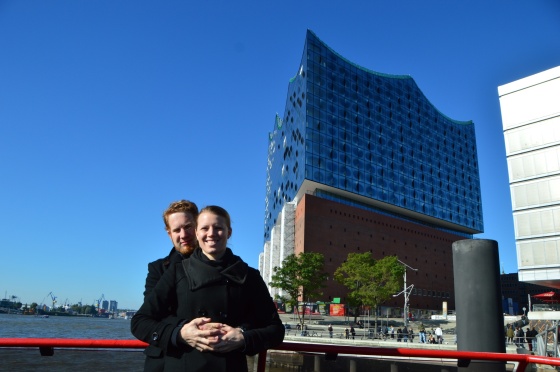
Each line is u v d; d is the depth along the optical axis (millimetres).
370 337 44875
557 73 46250
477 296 4180
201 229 2709
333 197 88125
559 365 3633
